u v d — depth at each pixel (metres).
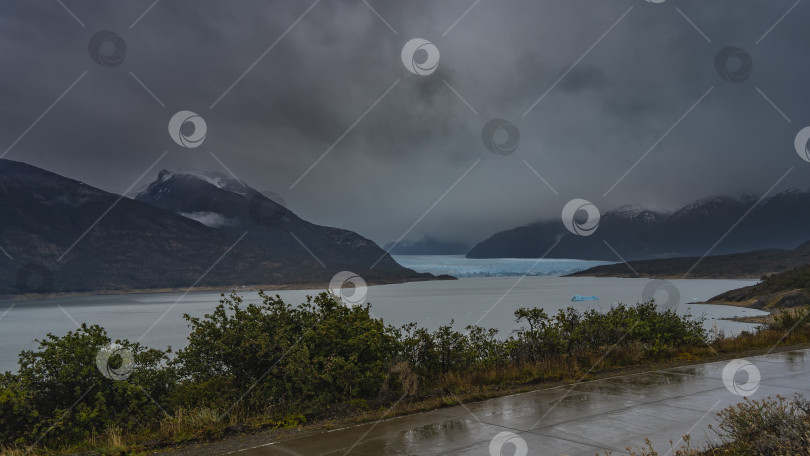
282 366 7.79
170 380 7.82
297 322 8.44
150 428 7.00
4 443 6.55
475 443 5.48
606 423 6.06
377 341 8.62
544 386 8.66
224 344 7.86
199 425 6.63
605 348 11.41
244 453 5.51
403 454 5.20
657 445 5.13
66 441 6.64
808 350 11.89
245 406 7.54
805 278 53.91
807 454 4.12
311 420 7.07
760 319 36.75
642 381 8.73
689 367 10.05
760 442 4.53
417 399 7.97
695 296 102.00
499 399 7.75
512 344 10.77
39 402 6.77
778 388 7.75
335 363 7.87
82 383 7.06
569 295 130.00
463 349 10.29
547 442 5.39
